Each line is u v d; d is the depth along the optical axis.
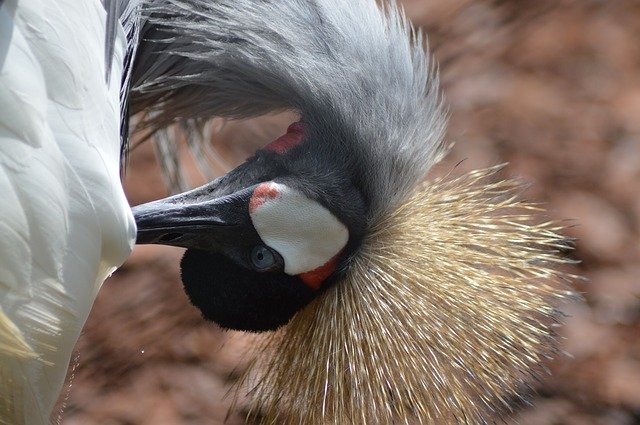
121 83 2.12
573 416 2.35
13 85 2.04
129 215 2.08
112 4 2.11
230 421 2.35
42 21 2.05
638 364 2.39
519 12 2.71
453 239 2.17
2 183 2.04
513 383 2.17
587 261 2.45
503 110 2.59
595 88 2.62
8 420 2.10
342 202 2.14
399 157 2.16
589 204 2.50
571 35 2.67
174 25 2.15
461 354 2.16
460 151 2.54
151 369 2.40
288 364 2.18
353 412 2.16
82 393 2.39
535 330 2.17
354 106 2.14
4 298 2.05
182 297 2.45
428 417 2.16
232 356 2.40
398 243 2.16
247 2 2.14
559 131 2.57
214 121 2.34
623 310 2.42
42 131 2.04
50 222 2.05
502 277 2.17
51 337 2.07
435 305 2.16
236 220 2.14
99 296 2.45
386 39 2.15
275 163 2.15
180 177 2.28
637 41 2.67
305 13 2.14
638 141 2.56
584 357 2.39
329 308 2.16
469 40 2.67
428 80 2.18
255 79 2.15
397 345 2.16
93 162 2.06
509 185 2.23
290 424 2.17
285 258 2.14
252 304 2.16
